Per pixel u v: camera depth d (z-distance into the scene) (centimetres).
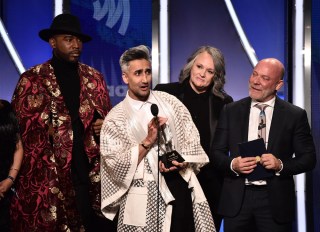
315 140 983
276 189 670
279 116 682
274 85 677
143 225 600
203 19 1011
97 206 781
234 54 1008
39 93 759
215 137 711
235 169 669
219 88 755
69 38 763
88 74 791
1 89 1027
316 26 985
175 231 612
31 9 1027
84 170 771
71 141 755
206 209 629
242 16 1007
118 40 1012
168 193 606
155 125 593
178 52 1011
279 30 1000
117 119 627
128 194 616
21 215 757
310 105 970
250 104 698
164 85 776
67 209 759
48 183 748
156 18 995
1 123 768
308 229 973
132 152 602
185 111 653
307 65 971
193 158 627
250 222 685
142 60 618
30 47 1028
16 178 769
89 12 1016
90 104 771
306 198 972
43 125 752
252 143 659
